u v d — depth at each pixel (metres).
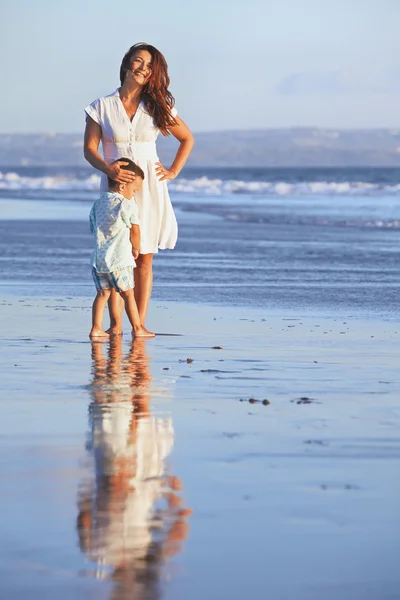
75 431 7.14
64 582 4.27
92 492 5.58
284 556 4.59
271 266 22.47
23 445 6.70
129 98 13.88
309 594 4.16
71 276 20.06
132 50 13.77
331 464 6.25
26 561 4.51
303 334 12.85
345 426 7.39
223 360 10.69
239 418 7.66
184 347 11.73
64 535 4.85
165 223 14.00
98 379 9.42
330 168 197.12
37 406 8.08
